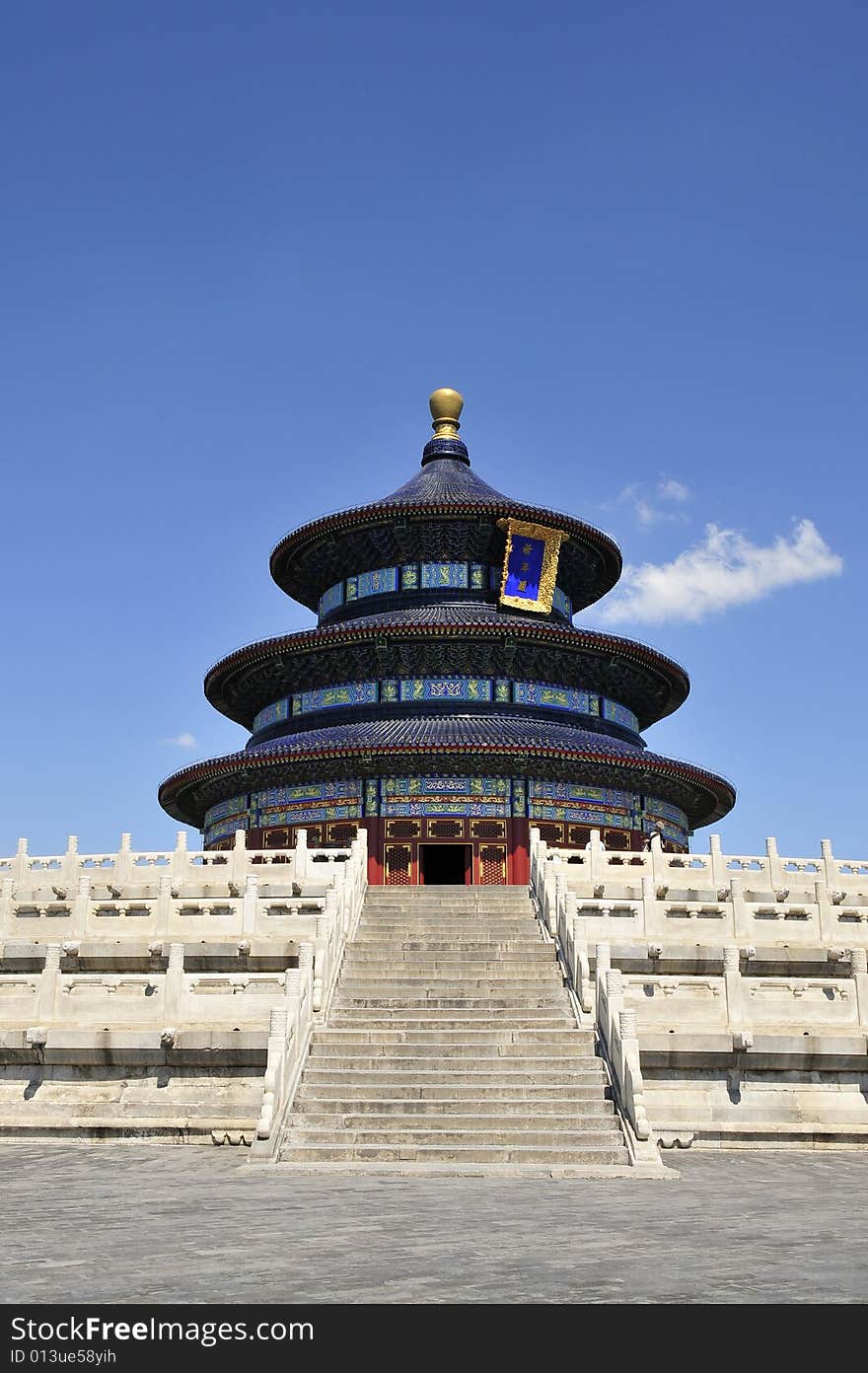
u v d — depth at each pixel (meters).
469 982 35.75
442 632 73.81
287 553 86.31
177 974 33.31
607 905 40.38
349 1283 14.16
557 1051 31.48
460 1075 30.06
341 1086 29.56
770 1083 31.91
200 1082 31.75
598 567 88.25
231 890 45.06
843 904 47.53
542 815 70.06
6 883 41.91
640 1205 21.05
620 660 78.44
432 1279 14.41
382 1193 22.48
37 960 39.09
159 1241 17.09
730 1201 21.75
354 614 82.38
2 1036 32.09
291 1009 30.16
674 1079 31.77
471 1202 21.28
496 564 81.50
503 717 74.12
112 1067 32.22
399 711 74.38
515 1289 13.91
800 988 34.12
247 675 80.50
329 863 45.59
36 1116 31.20
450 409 92.81
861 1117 31.64
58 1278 14.43
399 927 41.12
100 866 51.62
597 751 69.69
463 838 69.12
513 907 44.69
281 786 73.12
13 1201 21.34
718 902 43.41
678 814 78.88
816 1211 20.48
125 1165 26.86
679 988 34.34
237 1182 24.27
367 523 80.94
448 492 83.31
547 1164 26.22
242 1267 15.10
